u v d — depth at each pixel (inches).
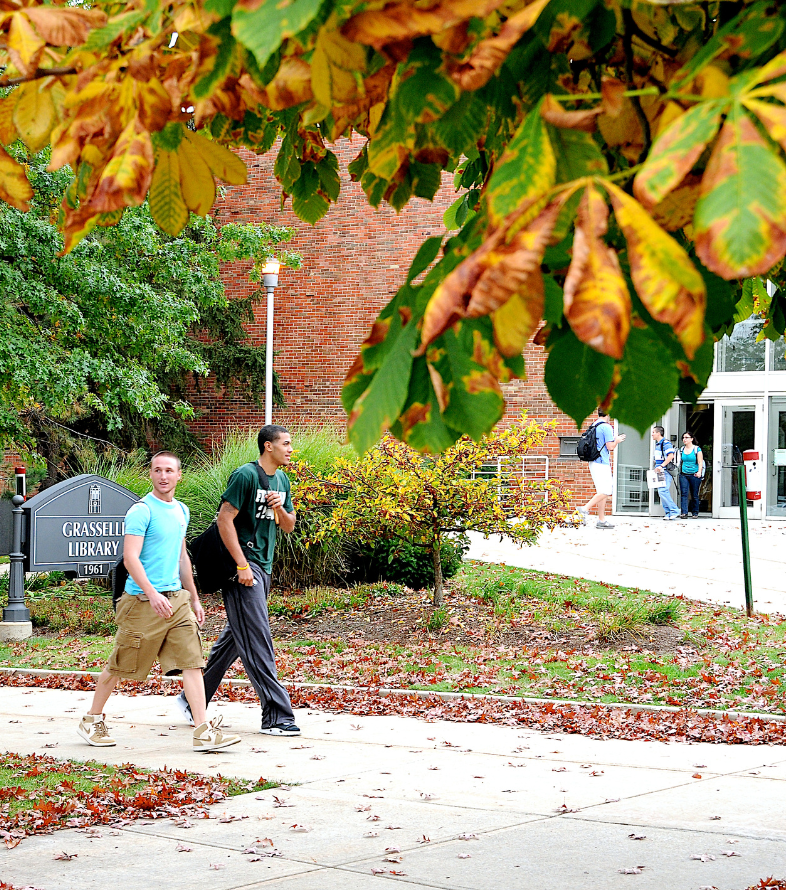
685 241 108.5
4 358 841.5
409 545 786.8
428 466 716.0
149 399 986.7
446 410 81.3
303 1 66.2
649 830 296.0
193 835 293.4
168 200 107.2
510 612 727.1
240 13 66.9
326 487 727.1
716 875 256.1
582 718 462.9
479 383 80.3
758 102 64.8
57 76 102.8
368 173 135.9
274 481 432.8
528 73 96.2
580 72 105.8
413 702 505.7
